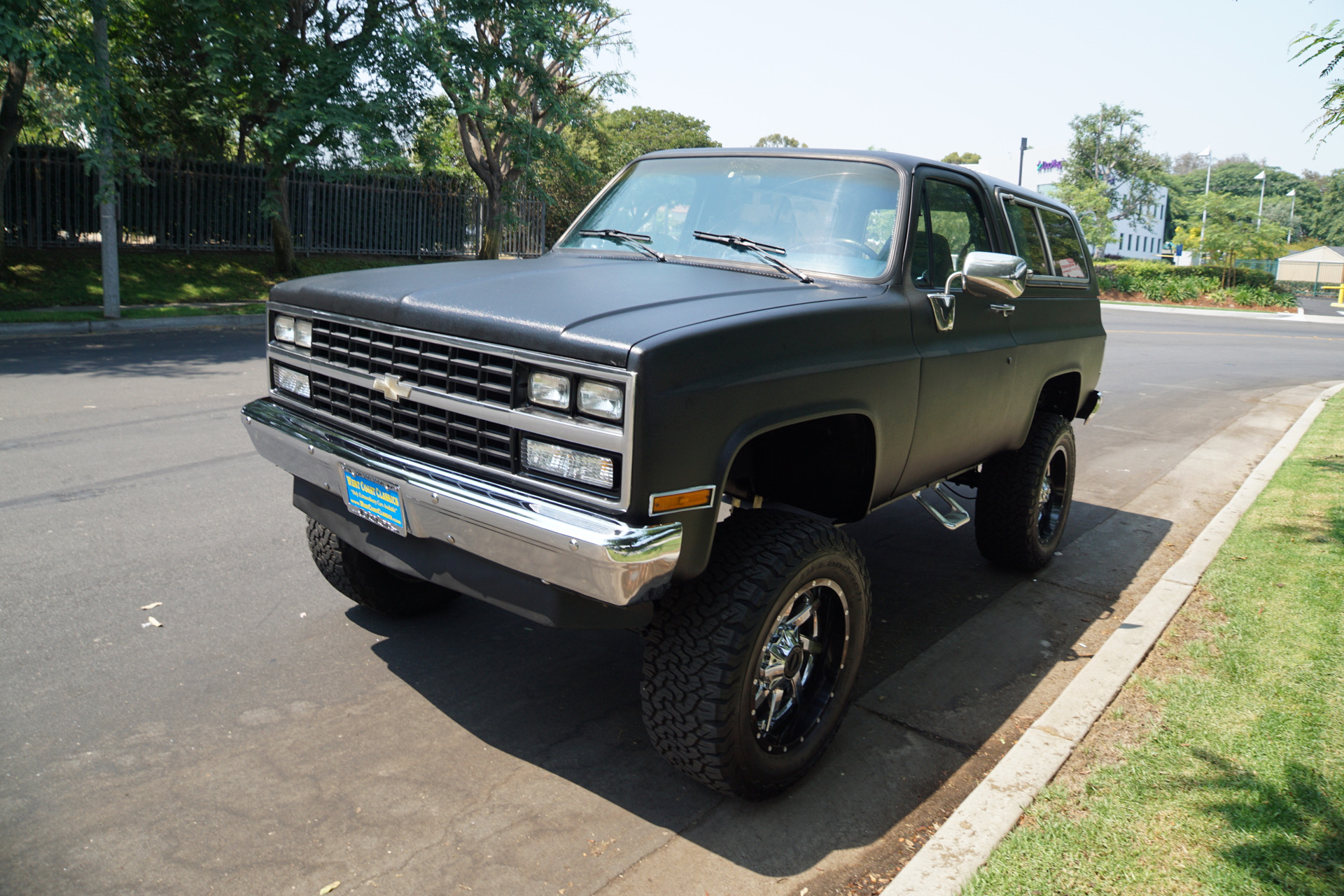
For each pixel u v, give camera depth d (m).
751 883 2.55
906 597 4.78
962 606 4.68
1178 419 10.68
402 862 2.55
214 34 15.23
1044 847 2.61
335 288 3.12
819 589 2.96
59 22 12.94
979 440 4.18
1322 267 70.50
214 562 4.67
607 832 2.74
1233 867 2.52
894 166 3.65
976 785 3.09
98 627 3.88
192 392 8.99
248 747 3.08
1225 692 3.53
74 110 13.46
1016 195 4.61
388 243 24.81
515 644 3.98
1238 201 44.88
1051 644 4.26
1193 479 7.71
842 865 2.65
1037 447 4.79
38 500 5.47
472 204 26.72
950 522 3.93
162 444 6.88
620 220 3.97
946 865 2.53
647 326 2.46
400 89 17.81
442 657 3.82
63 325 13.32
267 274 19.77
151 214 19.45
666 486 2.40
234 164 20.73
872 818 2.88
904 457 3.51
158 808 2.73
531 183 22.33
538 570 2.48
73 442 6.84
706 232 3.69
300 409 3.30
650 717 2.76
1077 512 6.53
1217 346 20.64
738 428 2.58
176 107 18.44
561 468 2.47
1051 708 3.39
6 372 9.65
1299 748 3.12
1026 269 3.41
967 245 4.05
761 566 2.70
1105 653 3.82
